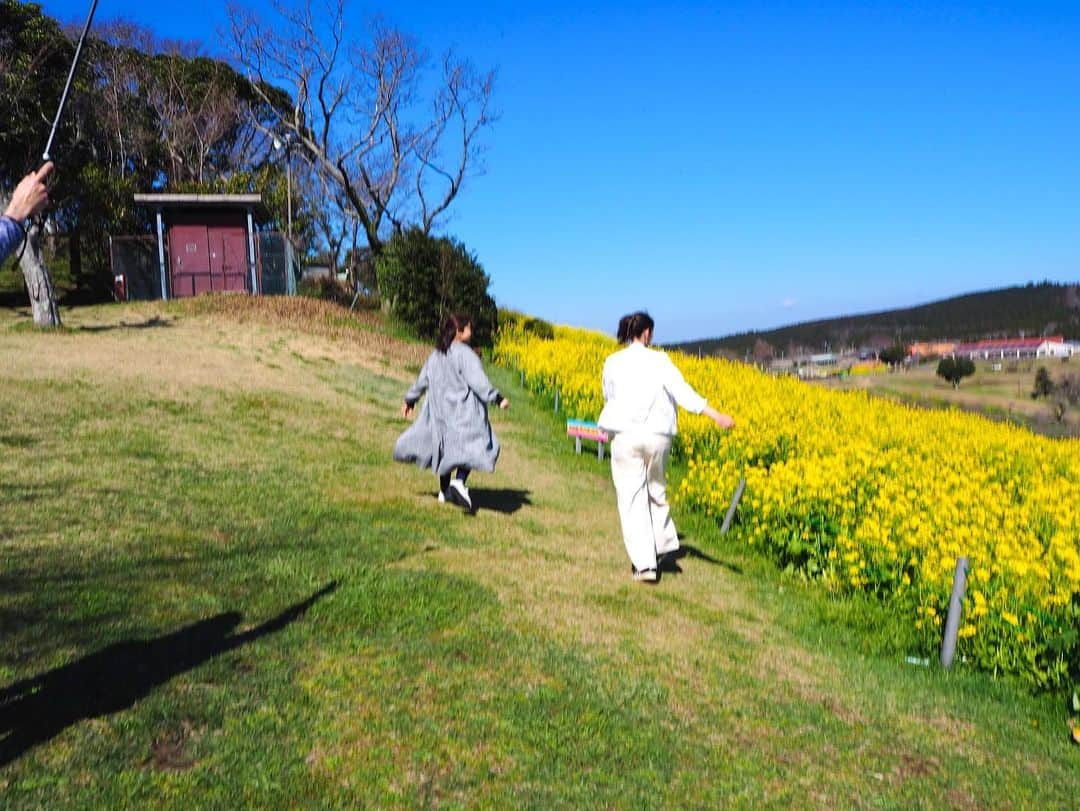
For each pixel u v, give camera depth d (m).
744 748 3.72
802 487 7.18
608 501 9.18
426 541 6.26
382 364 18.14
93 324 18.64
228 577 4.93
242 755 3.11
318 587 4.93
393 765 3.18
